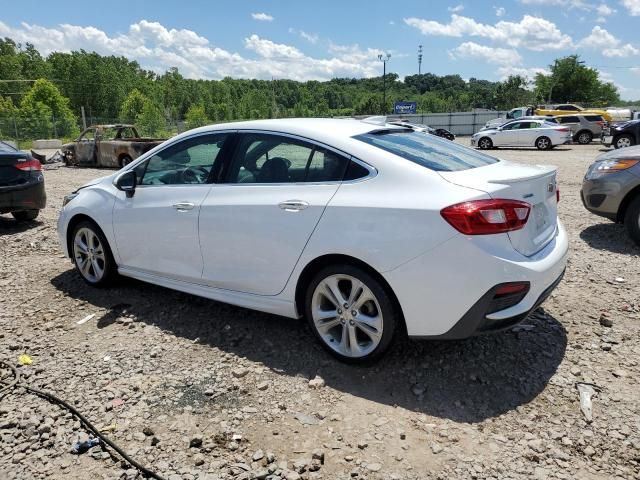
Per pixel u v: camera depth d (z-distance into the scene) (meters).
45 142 35.84
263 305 3.80
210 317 4.37
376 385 3.29
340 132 3.64
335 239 3.31
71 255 5.32
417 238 3.06
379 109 100.12
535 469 2.54
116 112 95.69
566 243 3.68
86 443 2.79
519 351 3.66
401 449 2.71
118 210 4.64
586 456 2.63
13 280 5.45
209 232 3.96
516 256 3.06
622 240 6.51
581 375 3.35
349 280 3.39
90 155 18.48
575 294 4.68
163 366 3.60
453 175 3.23
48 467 2.64
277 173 3.72
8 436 2.88
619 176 6.12
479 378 3.34
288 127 3.77
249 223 3.72
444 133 37.28
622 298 4.57
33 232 7.76
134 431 2.90
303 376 3.42
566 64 75.62
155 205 4.35
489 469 2.55
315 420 2.97
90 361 3.69
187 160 4.27
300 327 4.12
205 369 3.54
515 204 3.10
